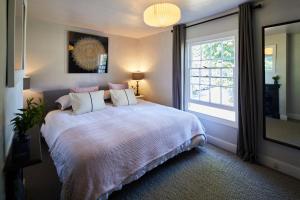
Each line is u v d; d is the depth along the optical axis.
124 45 4.54
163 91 4.18
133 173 1.90
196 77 3.57
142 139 2.05
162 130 2.30
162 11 1.97
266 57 2.39
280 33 2.24
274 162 2.40
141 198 1.85
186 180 2.15
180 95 3.61
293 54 2.15
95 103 3.19
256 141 2.55
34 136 1.55
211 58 3.27
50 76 3.49
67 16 3.10
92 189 1.56
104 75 4.25
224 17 2.89
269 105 2.41
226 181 2.13
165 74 4.10
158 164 2.23
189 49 3.60
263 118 2.48
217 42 3.15
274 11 2.30
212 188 2.01
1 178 1.01
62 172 1.70
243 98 2.61
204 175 2.25
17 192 1.24
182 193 1.92
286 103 2.25
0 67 0.92
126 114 2.84
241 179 2.17
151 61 4.45
